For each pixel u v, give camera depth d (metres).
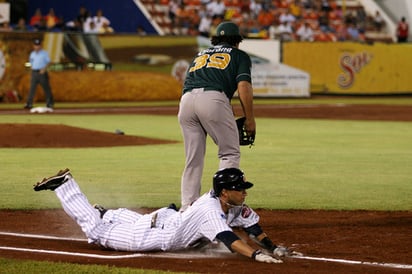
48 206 29.19
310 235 24.20
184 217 20.38
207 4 121.12
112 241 20.98
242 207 20.80
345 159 44.88
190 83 24.38
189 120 24.44
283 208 29.34
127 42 100.12
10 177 36.56
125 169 39.75
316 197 31.91
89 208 21.23
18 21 111.06
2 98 91.81
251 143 24.97
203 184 35.28
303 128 66.00
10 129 51.19
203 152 24.77
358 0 131.00
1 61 91.50
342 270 19.06
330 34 126.06
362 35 128.88
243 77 23.92
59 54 96.06
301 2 127.62
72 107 87.38
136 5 117.19
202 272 18.52
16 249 21.14
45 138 50.66
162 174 38.09
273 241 23.20
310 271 18.81
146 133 59.59
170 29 118.62
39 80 81.44
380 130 65.12
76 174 37.78
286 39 114.75
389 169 40.81
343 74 114.75
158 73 101.88
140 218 21.09
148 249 20.78
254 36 114.69
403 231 25.02
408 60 118.81
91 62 98.25
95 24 106.62
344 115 81.44
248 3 123.62
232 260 19.98
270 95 108.44
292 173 38.97
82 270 18.23
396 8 132.75
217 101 23.91
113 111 82.38
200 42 103.56
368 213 28.53
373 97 115.31
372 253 21.42
